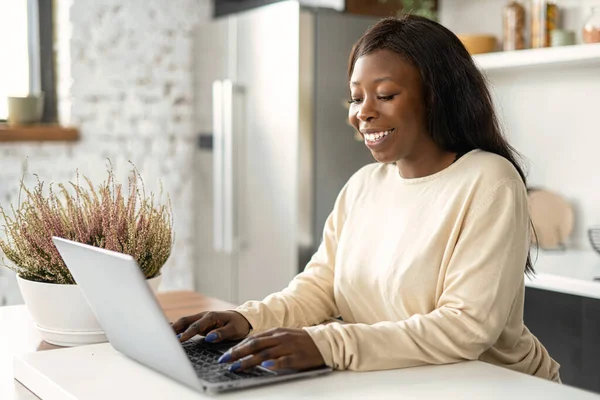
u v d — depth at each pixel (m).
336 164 3.41
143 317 1.07
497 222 1.26
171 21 3.95
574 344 2.66
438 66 1.34
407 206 1.41
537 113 3.16
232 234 3.67
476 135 1.39
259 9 3.49
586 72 2.95
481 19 3.39
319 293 1.56
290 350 1.12
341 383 1.10
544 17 2.92
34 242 1.42
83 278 1.21
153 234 1.50
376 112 1.33
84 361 1.24
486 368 1.18
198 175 4.02
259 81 3.51
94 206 1.50
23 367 1.23
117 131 3.84
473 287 1.23
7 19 3.73
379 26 1.37
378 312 1.43
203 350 1.26
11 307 1.78
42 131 3.60
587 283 2.37
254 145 3.55
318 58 3.33
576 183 3.02
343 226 1.57
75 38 3.71
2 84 3.74
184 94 4.02
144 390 1.08
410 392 1.05
